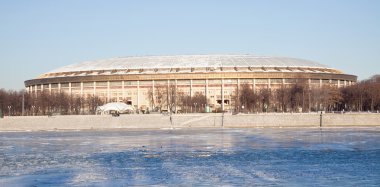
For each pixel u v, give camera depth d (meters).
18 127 159.75
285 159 73.75
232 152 82.88
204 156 77.81
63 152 85.38
